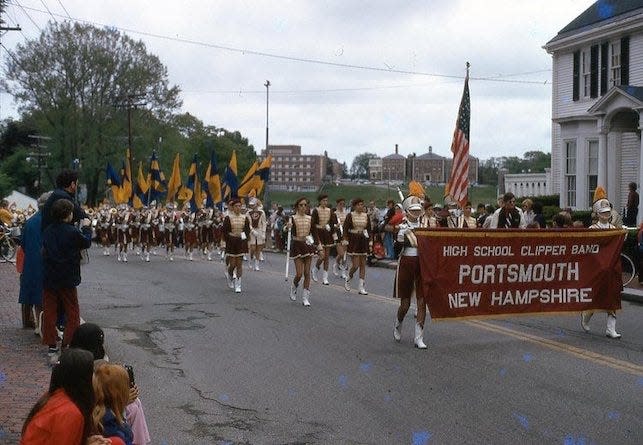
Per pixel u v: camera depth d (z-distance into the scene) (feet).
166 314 46.68
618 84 97.04
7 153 289.33
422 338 36.55
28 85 190.19
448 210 59.62
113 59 195.62
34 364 31.76
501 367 31.48
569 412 25.02
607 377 29.58
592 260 38.96
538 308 38.60
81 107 196.13
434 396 27.22
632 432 22.98
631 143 96.22
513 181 154.40
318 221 63.87
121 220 94.73
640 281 59.77
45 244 31.81
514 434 22.90
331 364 32.45
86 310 48.49
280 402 26.84
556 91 109.50
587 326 39.96
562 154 105.19
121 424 15.56
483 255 37.50
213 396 27.71
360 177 565.12
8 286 60.90
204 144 320.91
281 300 53.31
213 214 95.71
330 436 23.02
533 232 38.22
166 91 206.28
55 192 33.32
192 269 80.59
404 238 36.70
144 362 33.30
